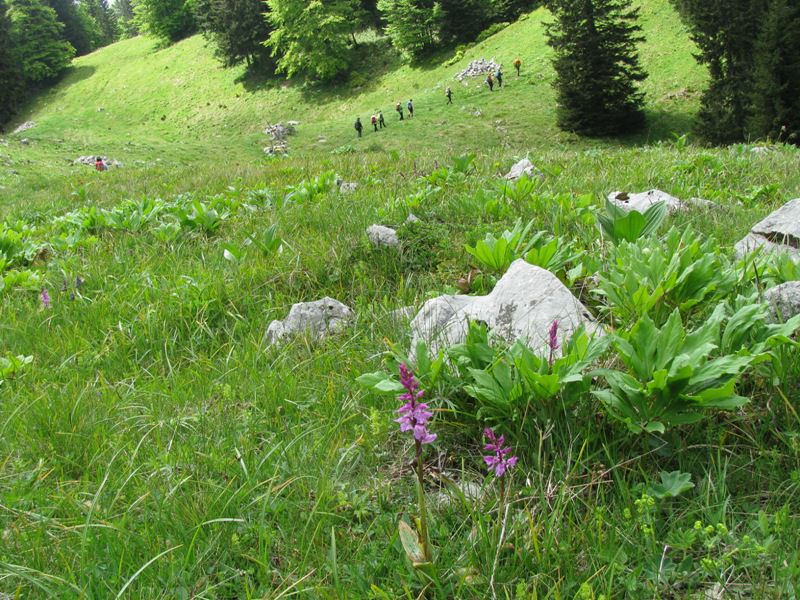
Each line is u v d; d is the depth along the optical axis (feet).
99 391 11.66
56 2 362.74
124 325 15.35
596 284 13.00
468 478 8.30
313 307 14.30
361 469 8.77
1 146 155.22
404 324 12.56
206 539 7.38
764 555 6.10
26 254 24.49
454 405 9.23
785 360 8.31
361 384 9.67
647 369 8.25
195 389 11.68
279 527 7.54
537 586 6.25
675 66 163.73
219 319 15.61
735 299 10.14
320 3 222.28
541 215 19.25
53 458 9.61
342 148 74.64
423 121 169.07
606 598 5.81
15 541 7.63
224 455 9.09
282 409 10.51
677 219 17.75
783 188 24.04
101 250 23.54
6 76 264.52
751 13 117.91
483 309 11.39
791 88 110.83
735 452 7.84
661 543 6.61
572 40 140.26
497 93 178.60
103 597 6.67
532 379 8.05
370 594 6.40
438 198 23.65
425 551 6.52
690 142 131.54
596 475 7.63
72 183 67.77
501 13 227.81
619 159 35.88
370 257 17.34
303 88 236.63
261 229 22.52
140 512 8.17
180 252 21.79
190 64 281.74
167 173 61.72
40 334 15.47
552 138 145.69
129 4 458.91
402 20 221.66
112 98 273.54
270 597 6.60
